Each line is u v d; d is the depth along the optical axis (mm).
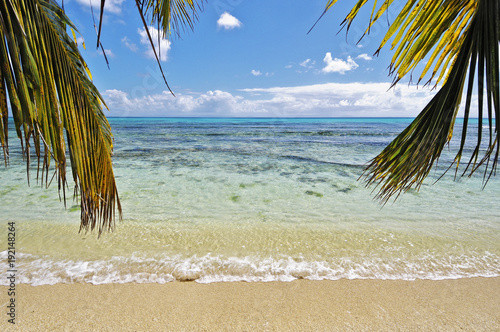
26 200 6113
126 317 2512
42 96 1154
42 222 4793
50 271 3254
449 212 5668
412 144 1301
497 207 6000
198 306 2695
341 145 19000
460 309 2668
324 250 3939
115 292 2889
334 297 2855
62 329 2340
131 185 7809
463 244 4125
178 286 3027
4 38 1050
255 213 5586
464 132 1031
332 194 7062
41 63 1158
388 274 3309
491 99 937
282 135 29062
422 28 1280
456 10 1234
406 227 4836
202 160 12227
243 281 3146
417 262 3596
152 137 25156
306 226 4875
